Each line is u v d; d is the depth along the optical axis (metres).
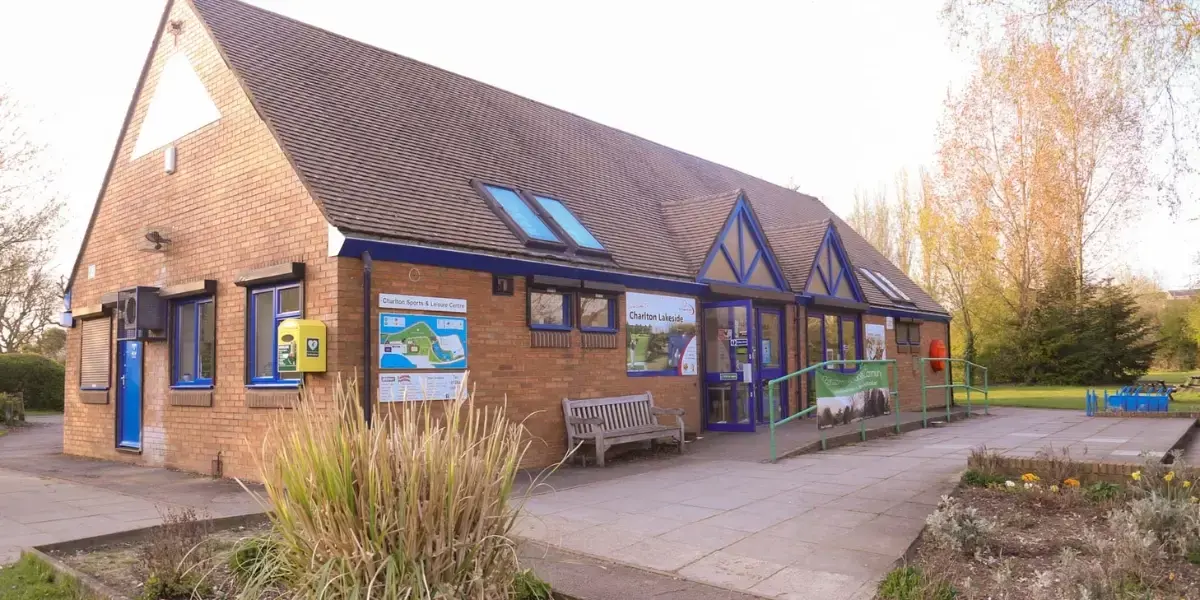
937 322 24.42
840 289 18.94
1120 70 10.38
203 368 11.41
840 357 19.02
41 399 31.17
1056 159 32.78
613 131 20.22
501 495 4.64
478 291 10.61
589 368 12.29
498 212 11.66
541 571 5.86
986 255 37.38
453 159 12.62
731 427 14.70
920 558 6.06
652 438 12.05
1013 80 13.87
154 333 11.99
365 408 9.08
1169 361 46.84
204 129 11.53
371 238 9.28
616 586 5.48
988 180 36.00
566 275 11.74
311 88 11.88
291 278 9.68
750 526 7.20
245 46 11.79
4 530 7.16
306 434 4.49
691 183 20.09
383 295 9.46
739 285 15.58
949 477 9.28
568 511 7.96
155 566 5.15
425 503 4.28
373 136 11.67
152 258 12.51
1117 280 48.62
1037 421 17.11
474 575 4.34
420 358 9.77
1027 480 8.10
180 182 11.98
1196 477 7.38
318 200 9.30
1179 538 5.82
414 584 4.11
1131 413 17.38
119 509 8.16
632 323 13.27
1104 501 7.41
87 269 14.34
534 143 15.73
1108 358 36.69
